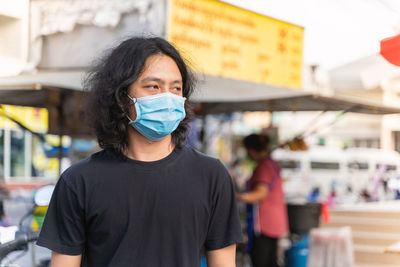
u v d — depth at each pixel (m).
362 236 6.86
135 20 2.93
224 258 1.70
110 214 1.53
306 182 14.55
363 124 14.04
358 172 15.06
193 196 1.59
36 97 4.65
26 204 8.37
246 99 5.26
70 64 3.14
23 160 15.80
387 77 3.95
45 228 1.59
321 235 5.50
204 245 1.73
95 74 1.67
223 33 3.22
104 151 1.63
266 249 4.89
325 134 14.34
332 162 15.05
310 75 3.95
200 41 3.06
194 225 1.59
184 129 1.72
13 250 2.06
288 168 14.80
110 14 2.98
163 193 1.56
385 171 14.32
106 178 1.55
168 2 2.87
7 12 3.17
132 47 1.60
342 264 5.48
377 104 4.68
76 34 3.12
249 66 3.41
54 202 1.60
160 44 1.63
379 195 13.18
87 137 4.57
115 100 1.58
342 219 7.18
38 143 15.98
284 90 4.18
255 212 5.06
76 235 1.58
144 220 1.55
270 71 3.57
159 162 1.60
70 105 4.36
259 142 4.94
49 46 3.21
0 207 4.55
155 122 1.54
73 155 5.80
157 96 1.55
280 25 3.62
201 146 6.11
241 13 3.33
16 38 3.25
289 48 3.69
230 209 1.70
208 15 3.11
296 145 5.69
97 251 1.56
